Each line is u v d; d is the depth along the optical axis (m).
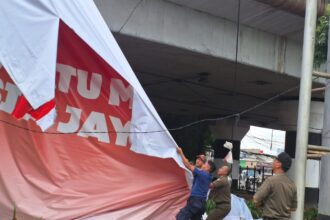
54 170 6.12
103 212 6.29
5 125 5.86
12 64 5.36
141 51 12.03
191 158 22.97
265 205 5.93
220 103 21.69
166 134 6.57
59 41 6.07
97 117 6.36
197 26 11.59
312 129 16.00
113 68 6.18
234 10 11.76
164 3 10.95
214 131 25.80
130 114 6.45
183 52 11.80
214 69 13.85
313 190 16.03
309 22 5.38
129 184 6.55
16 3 5.54
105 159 6.43
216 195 8.65
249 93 18.23
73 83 6.21
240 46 12.52
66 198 6.14
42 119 5.33
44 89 5.39
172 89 18.39
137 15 10.51
